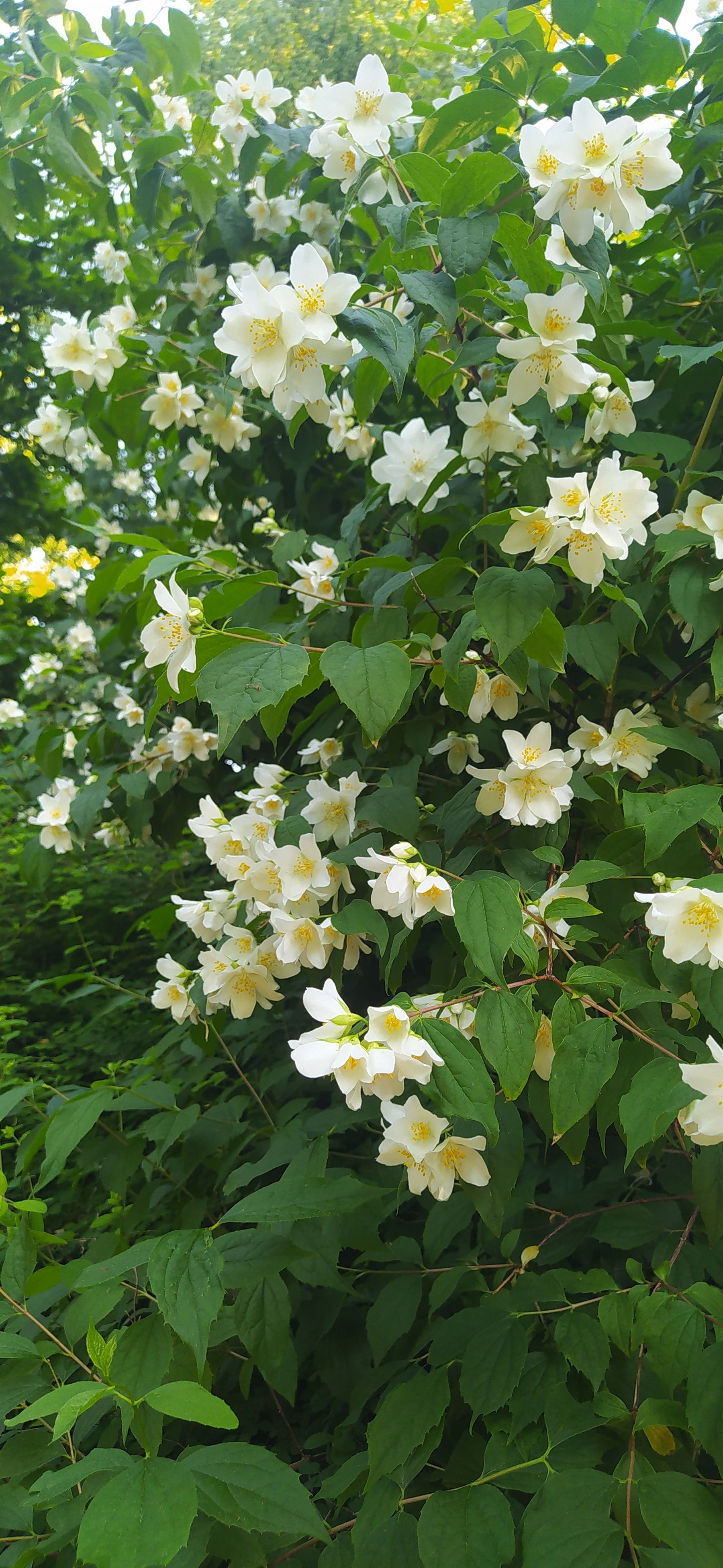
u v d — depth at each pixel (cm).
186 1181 51
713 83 45
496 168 32
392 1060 24
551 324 33
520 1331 31
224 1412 20
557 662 31
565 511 30
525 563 43
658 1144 35
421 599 38
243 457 69
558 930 30
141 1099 43
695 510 36
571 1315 31
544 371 34
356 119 36
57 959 109
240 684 28
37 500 186
